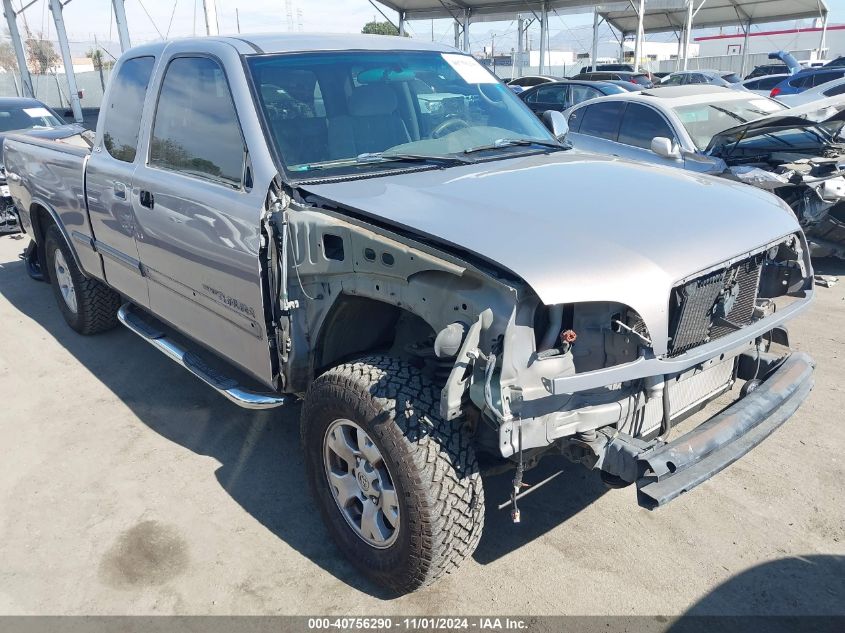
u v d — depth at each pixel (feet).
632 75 70.54
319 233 9.34
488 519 11.05
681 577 9.77
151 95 13.14
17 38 92.38
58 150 16.92
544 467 12.23
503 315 7.53
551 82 45.88
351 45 12.59
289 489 11.97
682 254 8.34
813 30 145.07
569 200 9.36
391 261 8.50
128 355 17.58
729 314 9.30
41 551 10.53
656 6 100.27
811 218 21.12
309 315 9.89
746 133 22.74
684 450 8.16
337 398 9.11
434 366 9.40
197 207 11.32
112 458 12.98
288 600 9.52
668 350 8.35
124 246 14.28
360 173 10.62
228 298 11.16
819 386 14.99
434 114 12.69
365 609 9.32
